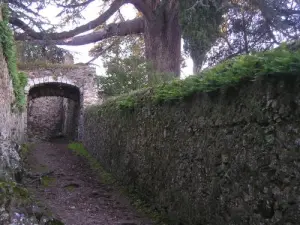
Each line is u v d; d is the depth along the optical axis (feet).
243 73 11.05
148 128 21.04
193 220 14.66
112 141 30.71
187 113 15.90
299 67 8.77
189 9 47.73
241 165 11.29
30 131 78.64
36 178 26.32
